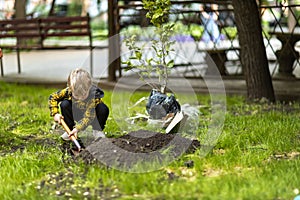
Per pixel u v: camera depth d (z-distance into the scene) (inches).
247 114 309.7
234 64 477.4
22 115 318.7
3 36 514.9
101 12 990.4
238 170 194.7
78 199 168.6
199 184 174.6
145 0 253.1
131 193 171.5
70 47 475.5
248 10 348.5
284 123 269.1
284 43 412.5
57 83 457.7
